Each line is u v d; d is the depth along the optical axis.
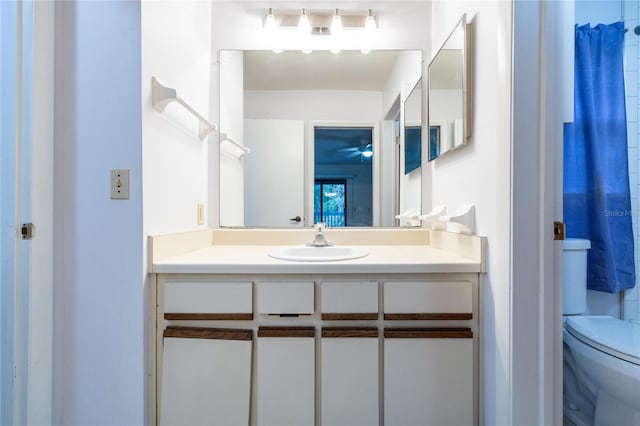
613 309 1.54
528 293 0.90
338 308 1.04
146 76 1.01
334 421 1.03
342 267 1.03
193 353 1.03
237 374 1.03
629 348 1.08
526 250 0.90
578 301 1.45
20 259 0.93
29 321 0.94
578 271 1.45
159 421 1.02
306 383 1.03
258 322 1.05
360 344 1.03
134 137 0.98
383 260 1.10
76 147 0.98
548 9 0.91
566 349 1.36
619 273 1.48
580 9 1.56
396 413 1.03
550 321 0.90
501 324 0.95
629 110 1.51
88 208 0.98
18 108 0.93
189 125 1.36
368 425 1.03
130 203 0.98
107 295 0.98
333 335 1.03
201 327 1.04
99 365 0.99
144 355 1.00
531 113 0.90
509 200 0.91
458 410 1.04
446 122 1.37
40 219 0.95
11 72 0.93
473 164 1.15
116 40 0.98
